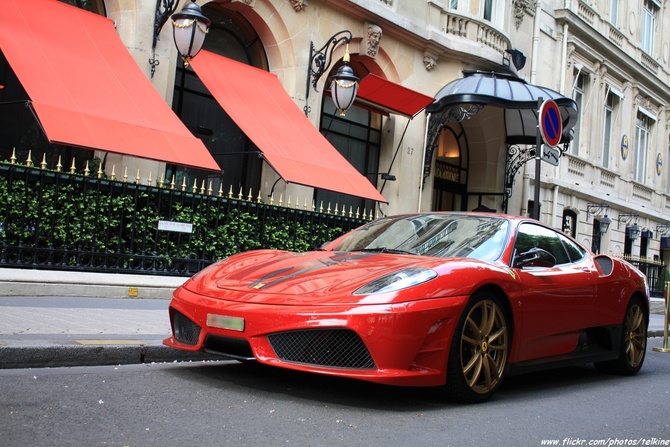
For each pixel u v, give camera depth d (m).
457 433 3.54
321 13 13.61
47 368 4.43
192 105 12.43
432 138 15.80
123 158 10.37
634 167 26.81
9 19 8.84
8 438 2.90
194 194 9.41
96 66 9.24
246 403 3.85
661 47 28.75
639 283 6.33
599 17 23.52
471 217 5.41
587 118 22.88
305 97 13.25
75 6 10.66
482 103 14.28
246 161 13.29
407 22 15.16
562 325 5.14
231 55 13.12
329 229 11.27
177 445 2.99
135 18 10.50
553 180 20.33
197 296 4.38
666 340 8.69
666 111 29.02
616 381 5.94
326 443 3.18
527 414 4.16
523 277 4.73
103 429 3.15
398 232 5.43
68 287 7.74
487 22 16.73
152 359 4.98
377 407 3.98
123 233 8.78
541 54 20.36
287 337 3.93
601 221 23.23
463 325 4.14
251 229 10.09
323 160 11.52
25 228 7.91
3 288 7.22
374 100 13.80
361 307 3.82
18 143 10.30
